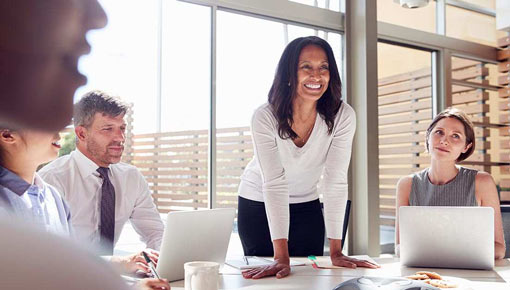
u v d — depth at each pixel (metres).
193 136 3.57
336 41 4.27
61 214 1.13
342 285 1.34
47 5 0.19
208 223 1.56
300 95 1.86
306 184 2.18
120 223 2.22
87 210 2.11
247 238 2.23
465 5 4.98
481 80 5.14
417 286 1.30
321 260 1.89
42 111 0.19
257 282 1.50
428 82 4.80
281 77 1.89
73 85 0.20
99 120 2.06
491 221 1.68
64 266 0.16
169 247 1.45
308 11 4.03
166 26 3.44
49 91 0.19
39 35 0.19
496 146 5.14
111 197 2.13
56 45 0.19
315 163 2.10
